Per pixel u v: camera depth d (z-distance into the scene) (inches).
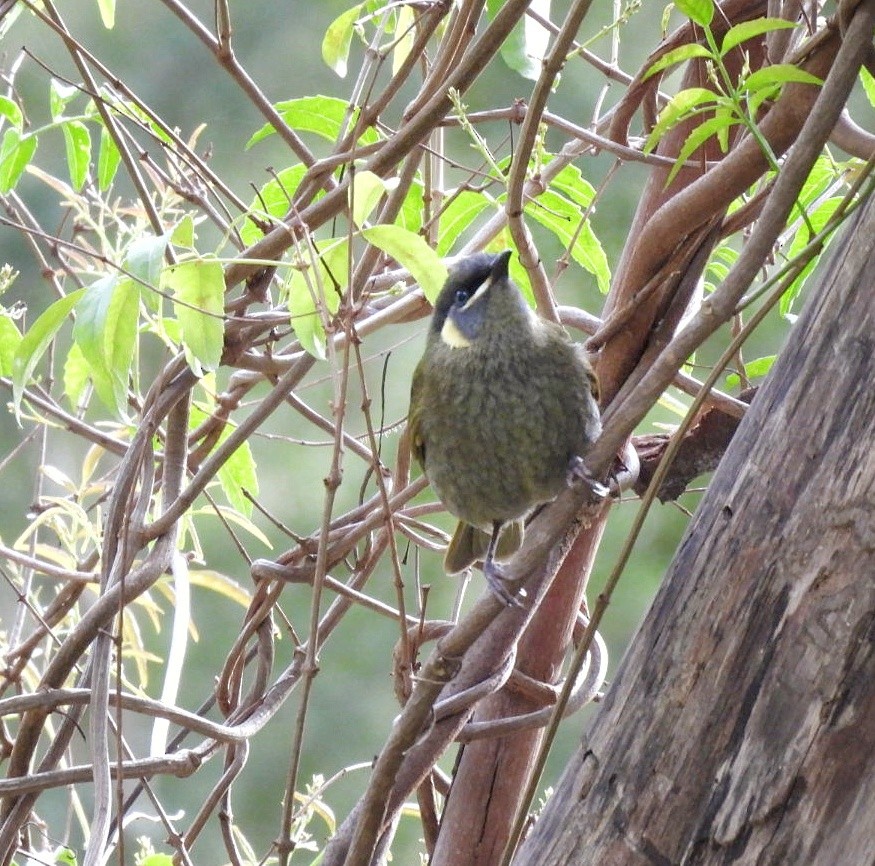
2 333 269.6
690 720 172.1
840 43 194.9
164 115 705.6
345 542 266.2
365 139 291.0
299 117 292.0
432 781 272.2
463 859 251.4
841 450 165.8
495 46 224.8
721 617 171.6
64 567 314.0
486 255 262.5
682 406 295.9
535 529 195.9
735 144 251.9
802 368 171.2
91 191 294.2
